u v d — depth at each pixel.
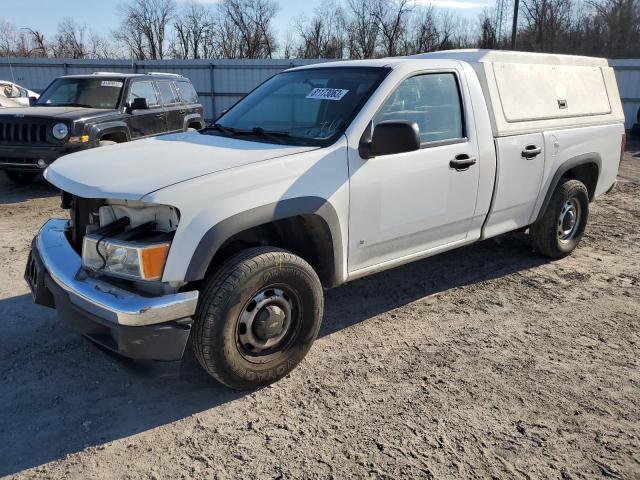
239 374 3.17
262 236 3.62
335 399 3.28
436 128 4.12
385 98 3.77
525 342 4.02
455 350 3.88
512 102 4.77
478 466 2.73
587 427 3.04
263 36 44.69
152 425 3.04
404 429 3.01
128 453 2.82
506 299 4.80
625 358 3.80
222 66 25.09
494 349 3.90
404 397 3.31
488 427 3.04
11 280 4.98
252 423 3.06
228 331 3.05
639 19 37.50
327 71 4.26
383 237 3.84
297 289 3.30
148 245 2.83
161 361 2.94
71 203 3.55
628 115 21.69
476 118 4.37
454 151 4.16
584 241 6.54
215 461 2.76
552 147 5.10
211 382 3.45
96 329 3.04
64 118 8.16
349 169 3.53
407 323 4.31
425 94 4.06
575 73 5.62
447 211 4.22
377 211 3.73
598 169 5.85
